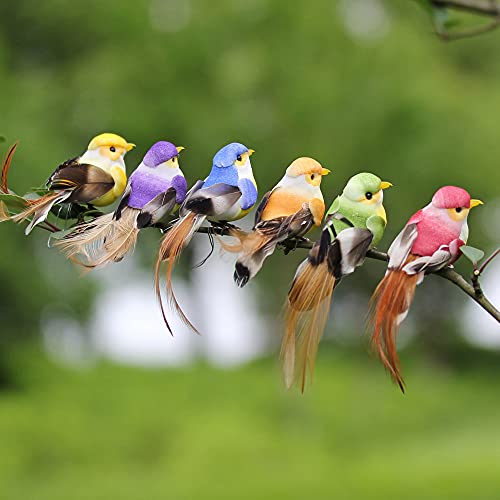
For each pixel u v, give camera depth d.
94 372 21.17
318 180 2.16
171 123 19.48
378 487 11.83
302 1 19.72
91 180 2.33
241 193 2.12
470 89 20.77
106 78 19.30
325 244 2.07
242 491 11.95
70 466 14.20
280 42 19.66
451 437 16.28
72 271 19.47
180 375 21.81
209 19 19.84
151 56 19.69
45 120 18.73
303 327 2.04
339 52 19.72
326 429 17.31
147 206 2.19
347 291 25.70
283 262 22.47
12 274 18.25
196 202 2.11
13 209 2.33
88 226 2.21
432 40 21.22
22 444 14.63
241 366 24.05
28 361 20.08
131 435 16.06
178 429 16.38
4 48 19.70
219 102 19.53
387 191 19.41
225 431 15.66
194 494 11.90
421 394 20.28
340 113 19.34
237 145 2.16
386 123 19.14
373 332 2.06
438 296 26.27
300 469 13.34
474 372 25.59
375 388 20.27
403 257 2.08
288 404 18.05
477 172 19.09
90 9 20.11
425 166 18.97
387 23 20.83
